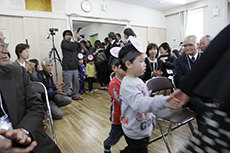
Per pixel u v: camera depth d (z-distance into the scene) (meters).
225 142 0.36
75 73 3.49
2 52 0.84
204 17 5.23
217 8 4.82
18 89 0.87
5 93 0.82
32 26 3.70
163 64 2.56
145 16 5.89
